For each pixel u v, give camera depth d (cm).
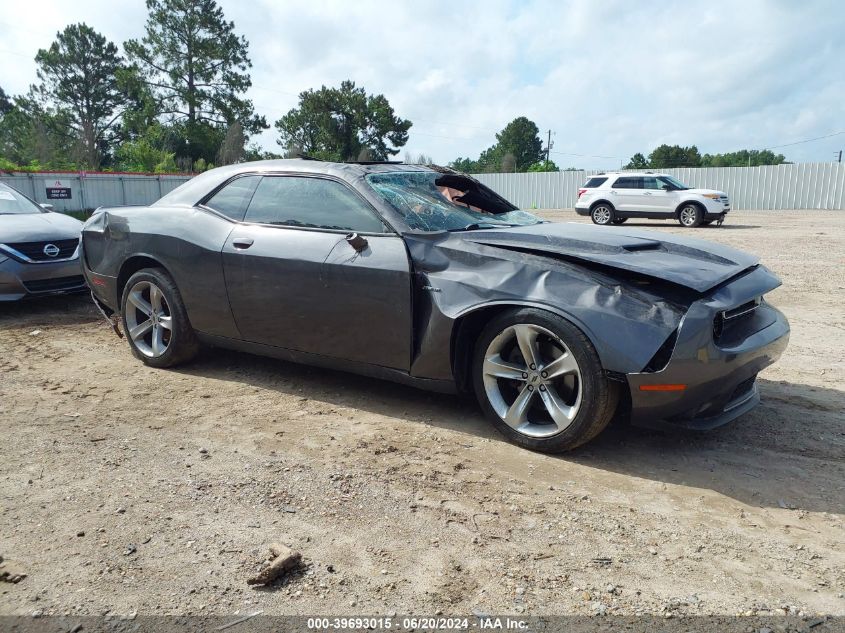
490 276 354
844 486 318
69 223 760
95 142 6406
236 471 328
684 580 242
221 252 443
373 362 396
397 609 223
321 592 232
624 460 345
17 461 338
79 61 6788
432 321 365
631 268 327
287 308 419
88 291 767
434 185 448
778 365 519
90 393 447
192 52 6156
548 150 9131
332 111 7075
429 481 319
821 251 1270
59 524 276
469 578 241
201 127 6225
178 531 271
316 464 336
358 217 402
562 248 356
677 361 309
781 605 227
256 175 461
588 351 321
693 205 1994
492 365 361
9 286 670
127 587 235
